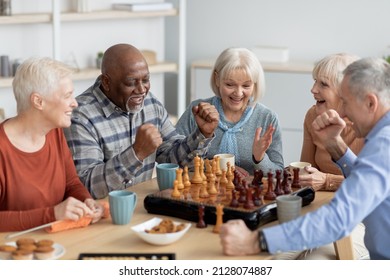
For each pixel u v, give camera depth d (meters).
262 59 5.76
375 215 2.31
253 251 2.16
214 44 6.22
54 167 2.63
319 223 2.13
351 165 2.62
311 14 5.86
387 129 2.22
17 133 2.53
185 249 2.20
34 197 2.55
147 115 3.20
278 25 5.98
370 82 2.23
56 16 4.88
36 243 2.13
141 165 2.76
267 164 3.15
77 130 2.94
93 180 2.80
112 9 5.51
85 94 3.06
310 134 3.38
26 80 2.46
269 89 5.59
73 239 2.27
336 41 5.82
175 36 6.33
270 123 3.35
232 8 6.11
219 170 2.83
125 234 2.32
